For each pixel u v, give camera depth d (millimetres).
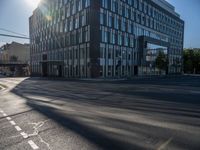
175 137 5723
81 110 9555
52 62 57562
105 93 16594
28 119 7973
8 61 88375
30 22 76875
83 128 6648
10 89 21828
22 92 18188
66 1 49969
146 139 5562
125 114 8633
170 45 74312
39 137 5848
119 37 47750
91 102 11969
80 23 44688
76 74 46312
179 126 6820
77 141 5461
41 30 65000
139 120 7605
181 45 85250
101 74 42906
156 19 63688
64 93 16766
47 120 7758
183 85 25219
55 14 55469
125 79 39281
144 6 57250
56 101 12477
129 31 51094
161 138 5637
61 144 5266
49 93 16906
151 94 15812
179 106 10547
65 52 50750
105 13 43812
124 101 12297
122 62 48594
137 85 24969
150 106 10531
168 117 8086
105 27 43781
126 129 6484
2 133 6270
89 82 31062
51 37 58062
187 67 97812
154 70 61094
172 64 76062
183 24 86500
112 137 5742
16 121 7707
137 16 54188
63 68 51781
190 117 8102
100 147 5023
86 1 42500
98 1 42031
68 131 6352
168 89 19922
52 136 5906
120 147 5012
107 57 44375
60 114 8742
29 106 10883
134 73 53062
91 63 41188
